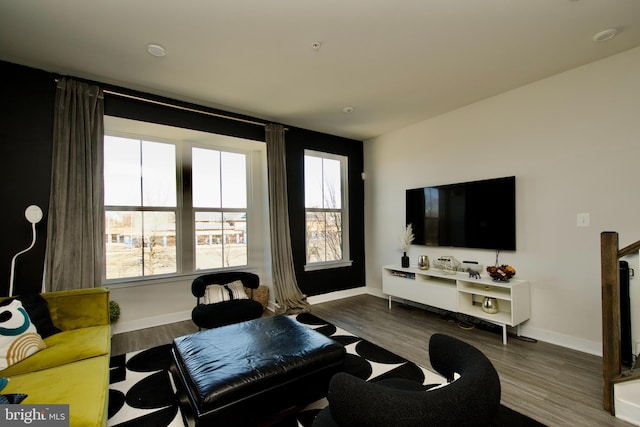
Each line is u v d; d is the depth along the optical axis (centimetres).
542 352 268
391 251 462
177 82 296
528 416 181
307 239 458
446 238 376
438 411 83
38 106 269
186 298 375
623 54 248
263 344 200
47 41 227
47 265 260
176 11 194
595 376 226
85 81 288
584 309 269
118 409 190
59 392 142
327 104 353
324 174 482
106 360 185
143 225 361
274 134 407
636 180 242
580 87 270
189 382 166
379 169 482
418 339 301
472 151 354
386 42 231
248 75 282
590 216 265
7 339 173
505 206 319
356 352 271
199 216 399
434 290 352
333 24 209
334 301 452
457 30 217
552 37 226
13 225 258
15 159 259
